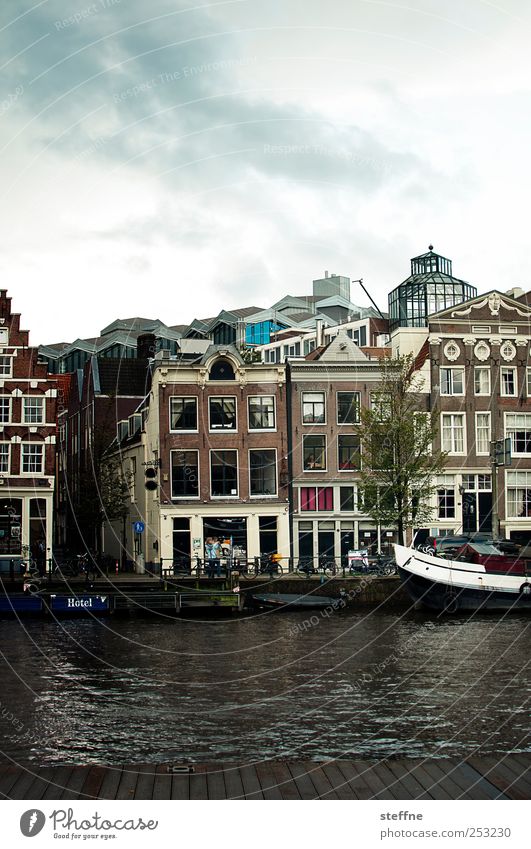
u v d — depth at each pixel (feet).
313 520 194.39
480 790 58.08
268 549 193.26
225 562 177.78
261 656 115.14
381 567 171.42
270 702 90.17
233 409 193.98
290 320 301.63
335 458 195.62
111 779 59.88
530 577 155.12
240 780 59.57
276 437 194.39
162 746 74.90
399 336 215.51
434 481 197.16
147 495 203.00
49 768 63.31
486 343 201.36
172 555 189.98
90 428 239.30
